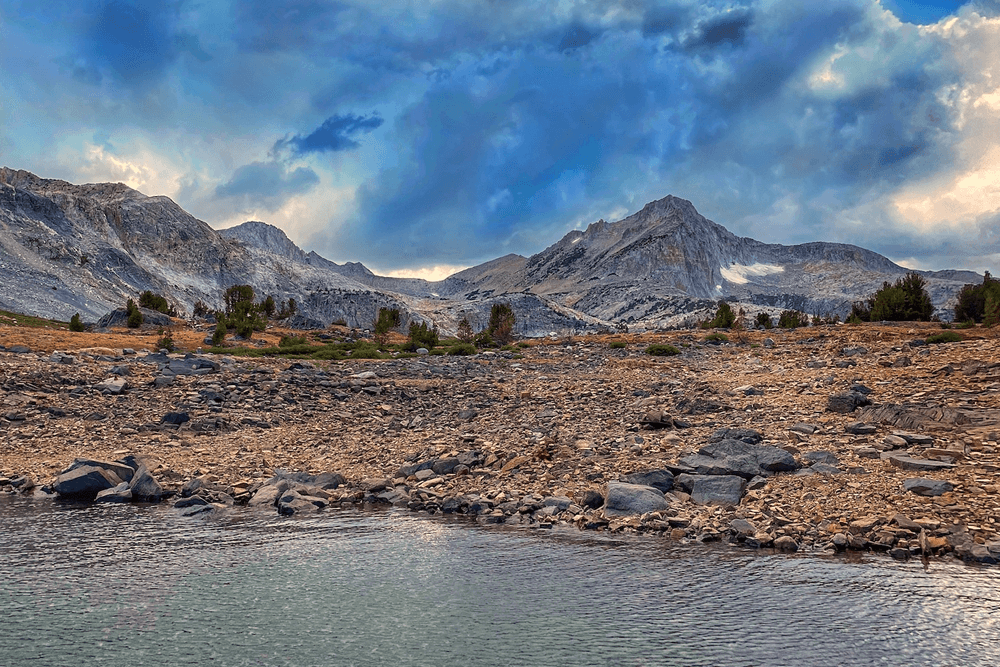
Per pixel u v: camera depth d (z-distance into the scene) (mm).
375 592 10297
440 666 7809
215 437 23000
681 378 33625
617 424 22062
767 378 29922
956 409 19344
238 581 10758
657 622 9109
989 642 8375
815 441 17891
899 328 53094
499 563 11594
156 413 25547
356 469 18953
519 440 20594
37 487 17328
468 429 23281
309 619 9273
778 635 8656
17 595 10078
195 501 15734
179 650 8273
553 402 27047
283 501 15422
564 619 9258
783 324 88875
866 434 18047
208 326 101375
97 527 13812
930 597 9773
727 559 11609
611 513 14133
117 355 40469
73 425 23578
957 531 11984
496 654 8188
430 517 14766
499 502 15336
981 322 56844
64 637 8625
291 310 141625
